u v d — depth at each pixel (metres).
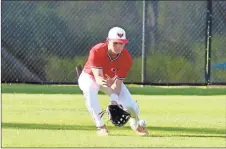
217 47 29.56
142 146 17.22
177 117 21.89
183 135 18.80
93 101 18.28
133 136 18.52
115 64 17.88
